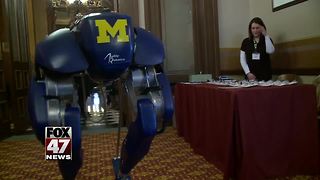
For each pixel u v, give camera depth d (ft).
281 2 15.07
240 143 7.63
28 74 18.74
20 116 16.98
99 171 9.39
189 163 9.77
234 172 7.93
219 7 17.85
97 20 2.83
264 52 13.44
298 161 8.00
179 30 17.83
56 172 9.57
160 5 17.28
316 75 12.78
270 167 7.75
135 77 3.29
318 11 12.48
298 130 7.93
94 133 15.40
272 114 7.70
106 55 2.81
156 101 3.29
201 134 10.53
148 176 8.70
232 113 7.57
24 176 9.26
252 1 17.87
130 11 17.52
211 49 17.43
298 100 7.90
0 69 15.60
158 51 3.22
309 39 13.14
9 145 13.74
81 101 3.72
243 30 18.12
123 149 3.55
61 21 27.14
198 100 10.62
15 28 17.03
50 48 2.87
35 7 19.75
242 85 8.82
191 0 17.57
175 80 17.87
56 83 2.98
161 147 11.91
